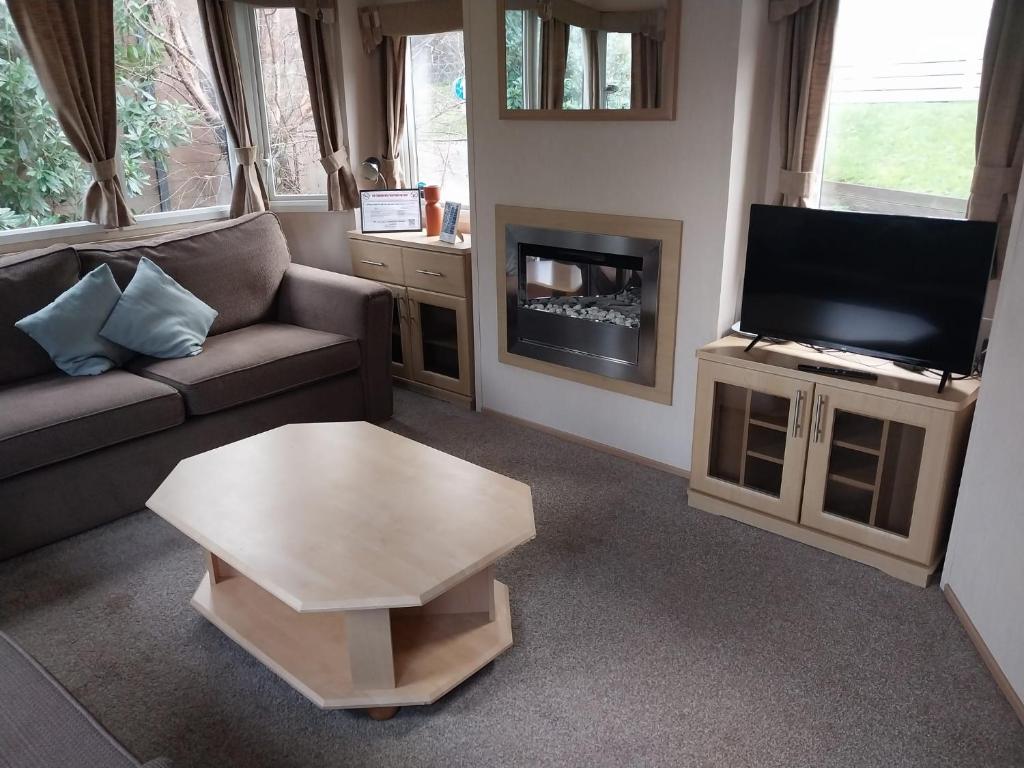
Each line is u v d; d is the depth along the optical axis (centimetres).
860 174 283
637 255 305
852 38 270
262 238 386
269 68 424
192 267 357
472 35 330
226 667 217
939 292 231
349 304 359
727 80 265
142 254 347
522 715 198
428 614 226
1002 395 208
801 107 275
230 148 426
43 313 305
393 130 432
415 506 214
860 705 200
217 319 362
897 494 248
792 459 265
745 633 227
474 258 365
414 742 191
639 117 287
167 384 306
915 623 231
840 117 281
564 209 323
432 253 380
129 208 401
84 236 383
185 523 207
